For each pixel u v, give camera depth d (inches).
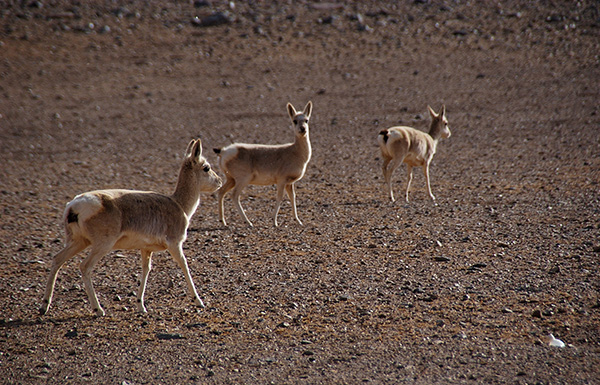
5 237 804.0
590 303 505.7
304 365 424.2
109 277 628.7
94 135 1631.4
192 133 1626.5
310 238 753.0
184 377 413.1
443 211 853.2
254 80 2128.4
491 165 1167.0
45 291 553.9
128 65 2295.8
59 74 2204.7
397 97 1868.8
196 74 2208.4
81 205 487.2
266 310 527.2
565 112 1578.5
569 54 2127.2
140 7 2805.1
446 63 2165.4
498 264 613.6
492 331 463.8
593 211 791.1
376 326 483.5
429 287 562.6
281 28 2588.6
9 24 2586.1
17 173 1272.1
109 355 448.5
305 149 823.7
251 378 408.8
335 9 2743.6
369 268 625.9
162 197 533.6
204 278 618.2
